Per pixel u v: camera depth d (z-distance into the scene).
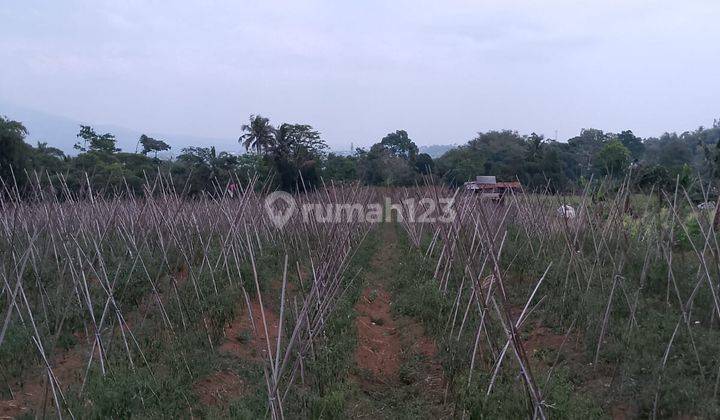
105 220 11.48
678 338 7.24
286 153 31.53
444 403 7.11
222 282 9.96
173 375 6.68
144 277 9.07
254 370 7.36
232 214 12.48
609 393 6.66
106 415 5.46
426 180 14.58
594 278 9.38
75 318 7.93
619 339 7.51
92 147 35.47
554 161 30.78
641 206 11.49
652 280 8.99
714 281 8.30
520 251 11.81
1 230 9.98
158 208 10.93
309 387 6.78
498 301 8.84
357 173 31.91
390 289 13.05
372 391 7.80
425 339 9.30
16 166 19.39
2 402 6.21
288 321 7.75
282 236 13.09
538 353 8.29
